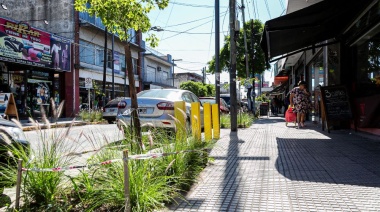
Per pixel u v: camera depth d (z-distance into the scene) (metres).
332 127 10.05
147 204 2.95
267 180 4.12
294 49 10.12
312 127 11.59
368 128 8.49
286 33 8.56
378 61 8.13
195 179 4.14
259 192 3.62
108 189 3.04
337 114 9.18
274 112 32.09
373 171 4.41
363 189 3.63
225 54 33.25
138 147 4.02
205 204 3.25
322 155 5.68
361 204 3.16
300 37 9.11
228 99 23.34
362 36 8.58
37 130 3.35
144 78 38.50
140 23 4.87
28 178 3.04
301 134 9.19
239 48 31.31
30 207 2.95
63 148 3.43
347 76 9.81
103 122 17.53
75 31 23.97
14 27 17.14
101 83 28.55
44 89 20.67
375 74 8.34
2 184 3.28
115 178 3.15
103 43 28.53
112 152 3.82
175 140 4.68
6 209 2.86
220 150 6.47
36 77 19.92
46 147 3.29
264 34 8.50
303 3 10.49
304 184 3.89
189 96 10.06
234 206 3.18
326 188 3.71
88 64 26.03
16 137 4.04
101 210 2.96
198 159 4.74
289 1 10.34
